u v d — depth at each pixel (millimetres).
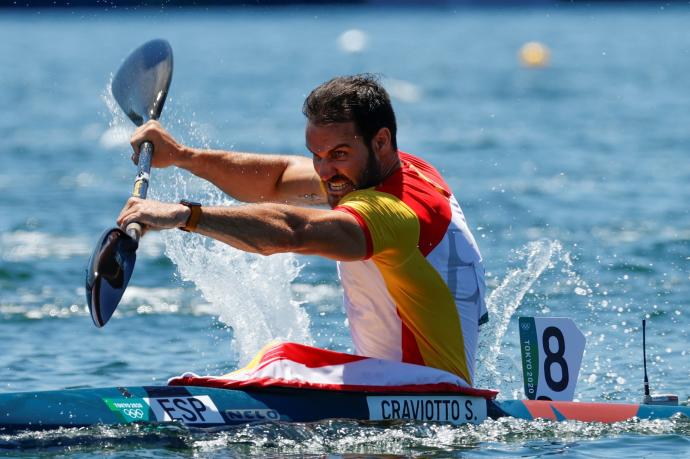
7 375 20484
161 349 22969
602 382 19734
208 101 83875
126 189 46688
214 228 12125
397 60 135625
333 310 26594
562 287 27688
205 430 13656
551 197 42938
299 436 13703
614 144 59781
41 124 71875
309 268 31812
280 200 16188
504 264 30547
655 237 34781
